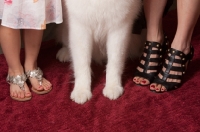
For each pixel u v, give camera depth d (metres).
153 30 1.49
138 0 1.38
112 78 1.41
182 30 1.38
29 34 1.36
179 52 1.40
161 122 1.20
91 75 1.54
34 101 1.34
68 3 1.30
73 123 1.19
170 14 2.29
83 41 1.38
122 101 1.33
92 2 1.23
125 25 1.35
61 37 1.69
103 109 1.28
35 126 1.18
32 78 1.43
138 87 1.44
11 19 1.19
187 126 1.18
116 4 1.24
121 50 1.40
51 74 1.55
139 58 1.69
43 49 1.81
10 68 1.40
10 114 1.25
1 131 1.16
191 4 1.31
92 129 1.16
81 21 1.32
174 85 1.41
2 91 1.40
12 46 1.32
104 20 1.31
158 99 1.35
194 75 1.53
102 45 1.51
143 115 1.24
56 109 1.28
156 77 1.45
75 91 1.36
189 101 1.33
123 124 1.19
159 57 1.50
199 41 1.88
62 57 1.67
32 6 1.20
